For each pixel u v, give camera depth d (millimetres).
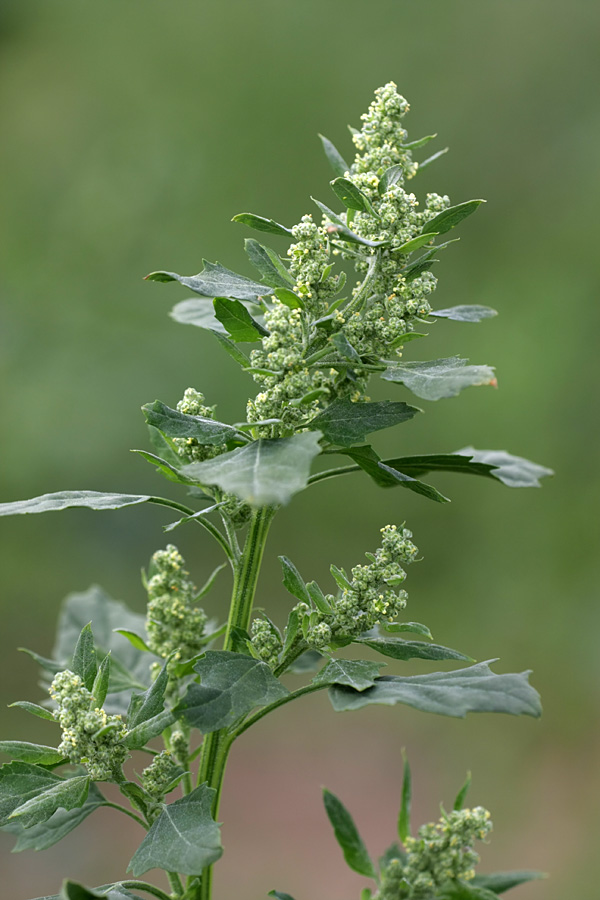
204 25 11516
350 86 10969
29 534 9719
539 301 10266
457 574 9906
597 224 10375
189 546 9883
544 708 8711
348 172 2660
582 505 9719
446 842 2551
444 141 10680
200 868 2020
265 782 8078
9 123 11430
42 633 9023
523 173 10625
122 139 11172
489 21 10945
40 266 10711
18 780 2361
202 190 10828
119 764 2332
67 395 10148
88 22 11867
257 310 3070
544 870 7191
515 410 10039
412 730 8680
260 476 1939
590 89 10688
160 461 2488
